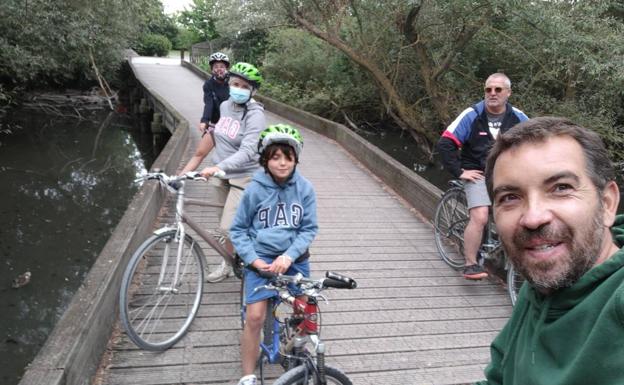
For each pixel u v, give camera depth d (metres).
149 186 5.05
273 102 14.12
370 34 12.46
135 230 3.78
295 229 2.55
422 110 12.75
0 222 8.26
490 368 1.23
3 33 14.24
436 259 4.70
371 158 7.97
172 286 3.07
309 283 2.10
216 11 19.50
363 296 3.93
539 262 0.94
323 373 2.04
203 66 24.38
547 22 9.12
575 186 0.94
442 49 11.41
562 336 0.92
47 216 8.76
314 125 11.48
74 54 17.31
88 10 14.48
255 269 2.40
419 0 9.56
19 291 6.02
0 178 10.98
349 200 6.46
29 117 17.80
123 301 2.76
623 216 1.07
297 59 16.98
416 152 14.12
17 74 15.27
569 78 10.31
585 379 0.85
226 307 3.58
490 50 11.69
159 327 3.25
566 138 0.96
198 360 2.98
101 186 10.98
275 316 2.47
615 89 9.88
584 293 0.92
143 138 16.73
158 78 20.89
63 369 2.19
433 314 3.71
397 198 6.62
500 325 3.60
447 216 4.66
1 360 4.77
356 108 15.72
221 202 3.76
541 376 0.95
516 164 0.97
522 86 10.96
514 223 0.98
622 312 0.80
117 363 2.88
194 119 12.04
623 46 8.92
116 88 22.55
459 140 3.83
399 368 3.06
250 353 2.46
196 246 3.23
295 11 11.88
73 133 16.53
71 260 6.97
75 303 2.74
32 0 13.13
